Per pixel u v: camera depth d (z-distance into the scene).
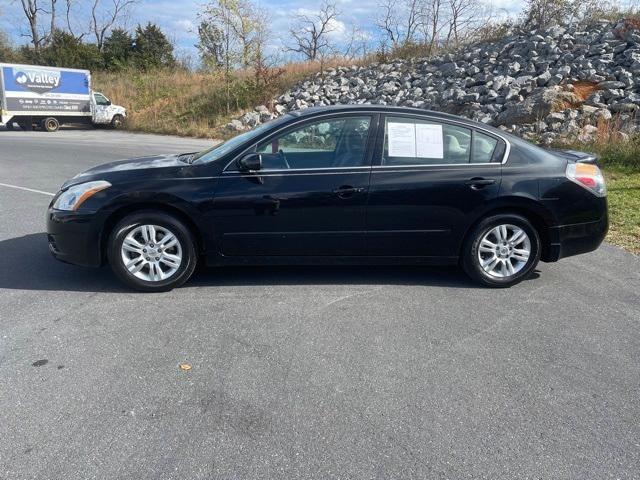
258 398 3.11
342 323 4.16
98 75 37.41
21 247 6.01
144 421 2.88
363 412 3.00
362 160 4.75
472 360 3.62
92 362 3.49
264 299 4.61
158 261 4.69
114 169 4.89
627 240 6.50
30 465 2.53
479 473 2.54
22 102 24.19
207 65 28.56
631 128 12.62
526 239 4.94
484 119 15.59
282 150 4.73
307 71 26.69
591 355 3.72
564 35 18.56
